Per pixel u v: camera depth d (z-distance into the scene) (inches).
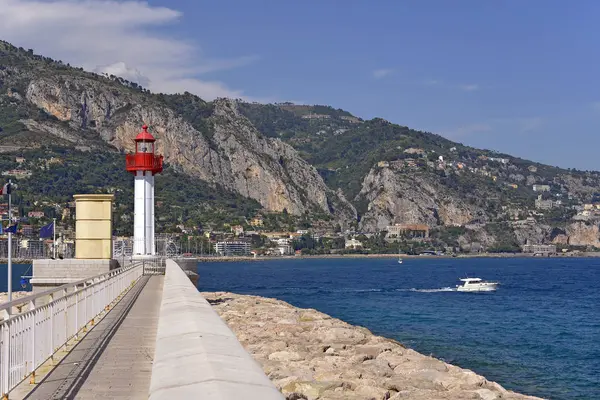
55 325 531.5
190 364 276.8
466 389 759.7
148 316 824.9
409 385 751.7
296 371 746.8
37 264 1358.3
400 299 3378.4
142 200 1899.6
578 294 3878.0
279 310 1497.3
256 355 882.8
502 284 4965.6
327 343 1026.1
